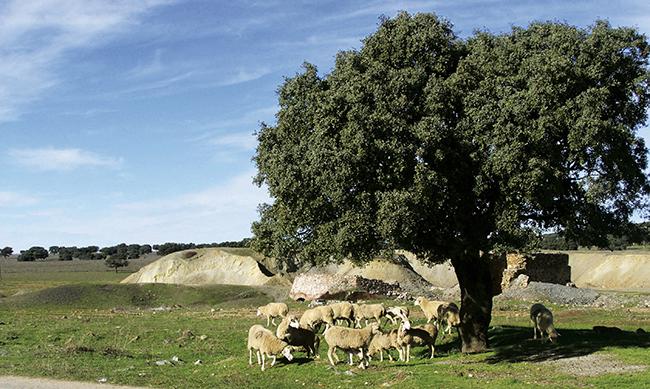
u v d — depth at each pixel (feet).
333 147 66.13
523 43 71.05
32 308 178.50
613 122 69.31
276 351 73.31
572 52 67.67
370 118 65.00
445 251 77.77
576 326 109.81
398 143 65.41
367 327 71.00
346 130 65.62
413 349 85.76
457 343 87.45
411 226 67.21
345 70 71.05
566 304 156.35
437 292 181.68
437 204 67.31
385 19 74.28
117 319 136.87
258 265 272.10
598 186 69.62
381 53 72.59
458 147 68.39
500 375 63.21
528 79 67.46
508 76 69.05
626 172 69.72
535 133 64.85
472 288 81.15
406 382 61.05
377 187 67.15
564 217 75.36
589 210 72.84
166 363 82.43
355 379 64.75
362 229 66.33
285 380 66.95
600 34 68.49
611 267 301.84
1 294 217.56
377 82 68.59
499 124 65.82
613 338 85.40
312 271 228.43
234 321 128.36
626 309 143.33
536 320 83.87
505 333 93.25
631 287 269.85
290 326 76.84
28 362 81.15
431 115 67.62
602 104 65.46
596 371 63.41
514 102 65.77
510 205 68.59
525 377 61.77
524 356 74.69
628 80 70.03
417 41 71.31
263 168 77.20
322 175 66.33
